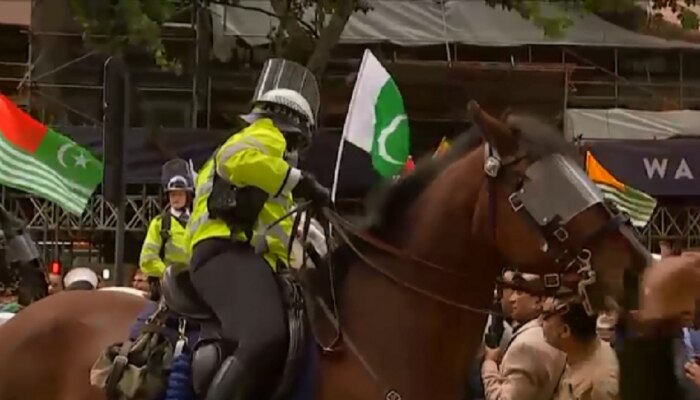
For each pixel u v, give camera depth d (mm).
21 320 5680
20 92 16750
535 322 5676
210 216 4832
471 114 4613
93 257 15352
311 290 4887
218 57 17234
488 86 15828
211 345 4746
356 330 4797
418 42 17938
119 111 7734
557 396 5430
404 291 4770
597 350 5387
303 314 4734
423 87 15875
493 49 18625
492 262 4688
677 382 4195
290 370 4578
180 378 4852
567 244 4422
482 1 18234
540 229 4445
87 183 10977
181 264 5105
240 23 17469
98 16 14242
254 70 17094
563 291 4543
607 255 4387
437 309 4734
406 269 4770
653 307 3955
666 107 18531
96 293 5797
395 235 4863
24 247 7609
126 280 11227
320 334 4793
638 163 15164
